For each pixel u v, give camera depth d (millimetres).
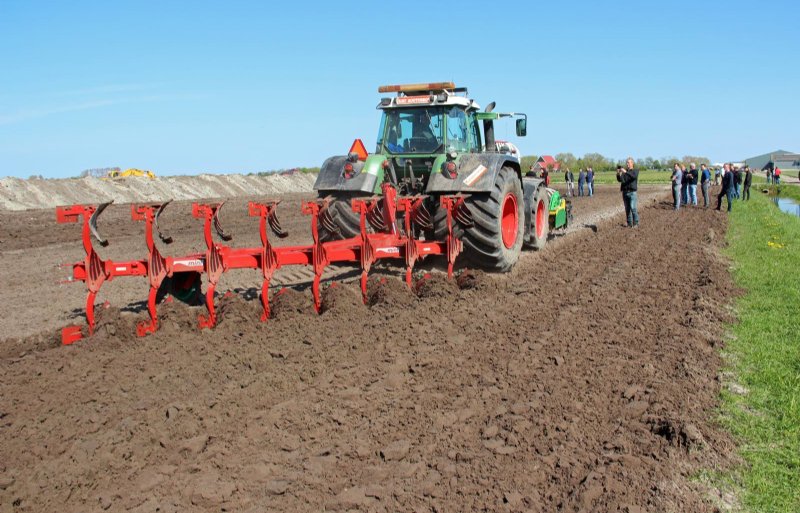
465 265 9562
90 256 6590
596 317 7316
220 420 4566
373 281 7957
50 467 3949
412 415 4660
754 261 11484
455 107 10070
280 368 5594
